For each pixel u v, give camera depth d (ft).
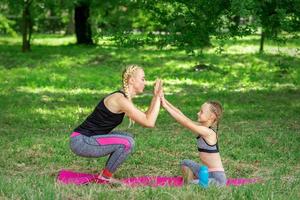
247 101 49.14
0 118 40.14
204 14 43.29
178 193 19.71
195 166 23.56
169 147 30.78
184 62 75.66
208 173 23.07
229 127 37.55
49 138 32.60
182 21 44.39
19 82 58.90
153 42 46.29
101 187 21.04
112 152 22.88
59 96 51.19
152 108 22.40
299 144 32.14
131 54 84.43
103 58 80.33
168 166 27.20
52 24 140.46
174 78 63.10
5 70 67.51
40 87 56.80
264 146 31.53
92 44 101.09
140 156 28.60
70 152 29.12
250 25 40.70
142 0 47.11
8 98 49.08
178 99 50.11
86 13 101.14
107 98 22.76
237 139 32.99
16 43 105.50
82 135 22.77
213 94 52.95
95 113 22.85
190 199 19.27
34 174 23.68
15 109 43.57
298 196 20.95
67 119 40.34
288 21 40.81
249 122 39.60
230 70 68.90
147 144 31.22
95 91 55.16
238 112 43.47
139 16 93.81
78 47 95.66
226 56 81.10
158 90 22.67
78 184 22.58
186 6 44.34
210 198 19.40
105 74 65.67
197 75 64.69
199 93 53.93
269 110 44.73
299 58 79.00
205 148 23.29
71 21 132.57
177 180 24.16
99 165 27.04
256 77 63.57
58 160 27.78
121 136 22.91
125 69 22.82
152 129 36.96
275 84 59.72
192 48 45.06
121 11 94.32
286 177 25.13
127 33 46.50
